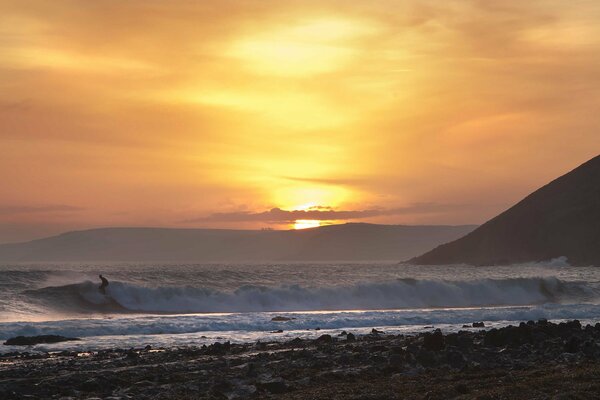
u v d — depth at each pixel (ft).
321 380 69.62
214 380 72.02
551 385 58.39
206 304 194.90
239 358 90.17
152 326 135.23
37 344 112.88
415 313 167.22
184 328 135.64
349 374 72.18
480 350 86.63
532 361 79.20
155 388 67.97
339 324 147.23
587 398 52.85
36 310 174.09
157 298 192.13
